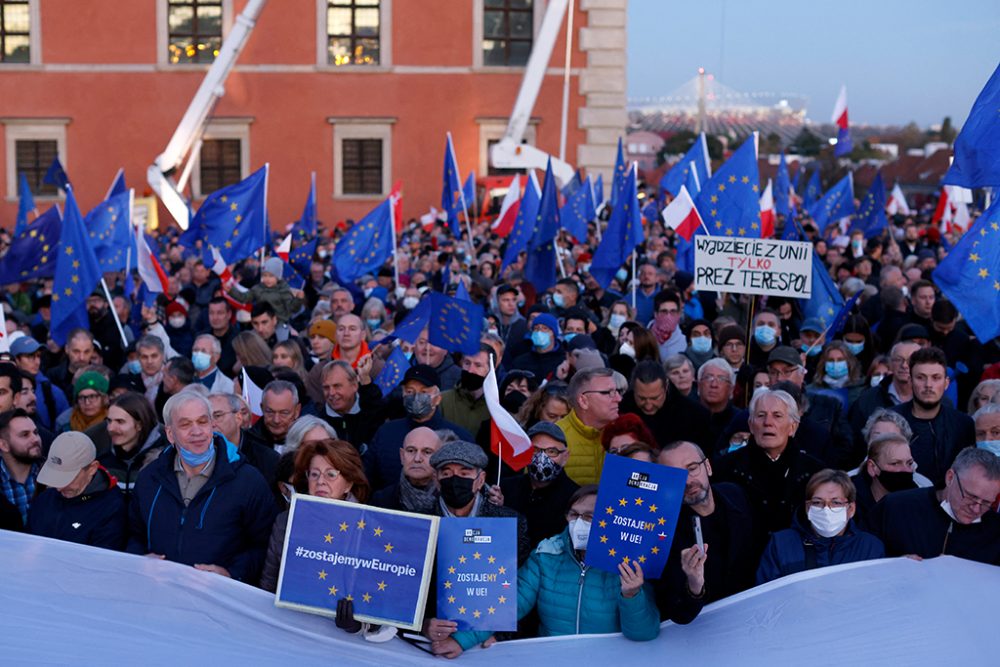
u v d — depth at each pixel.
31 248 14.27
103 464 7.38
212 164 40.12
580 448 7.68
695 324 11.17
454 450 5.87
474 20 39.91
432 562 5.29
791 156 105.75
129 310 14.79
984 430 7.27
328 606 5.27
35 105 39.66
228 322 13.12
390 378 10.03
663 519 5.36
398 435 7.83
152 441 7.39
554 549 5.79
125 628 5.16
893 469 6.73
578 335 9.95
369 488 6.06
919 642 5.30
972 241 9.07
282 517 5.92
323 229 32.94
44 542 5.70
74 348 10.89
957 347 11.79
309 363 11.32
